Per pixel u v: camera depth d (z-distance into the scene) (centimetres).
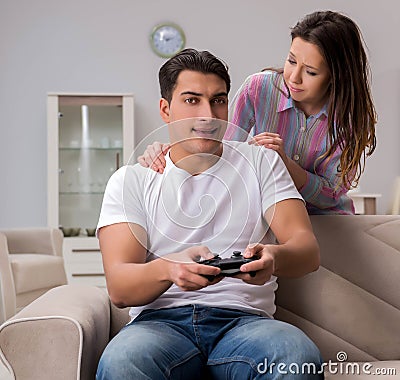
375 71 622
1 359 146
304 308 187
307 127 211
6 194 606
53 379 145
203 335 153
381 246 190
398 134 618
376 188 617
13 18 609
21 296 409
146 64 615
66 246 568
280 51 618
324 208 215
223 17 618
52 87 611
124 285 151
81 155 579
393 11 623
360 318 185
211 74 158
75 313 152
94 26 613
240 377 142
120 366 135
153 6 615
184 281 143
